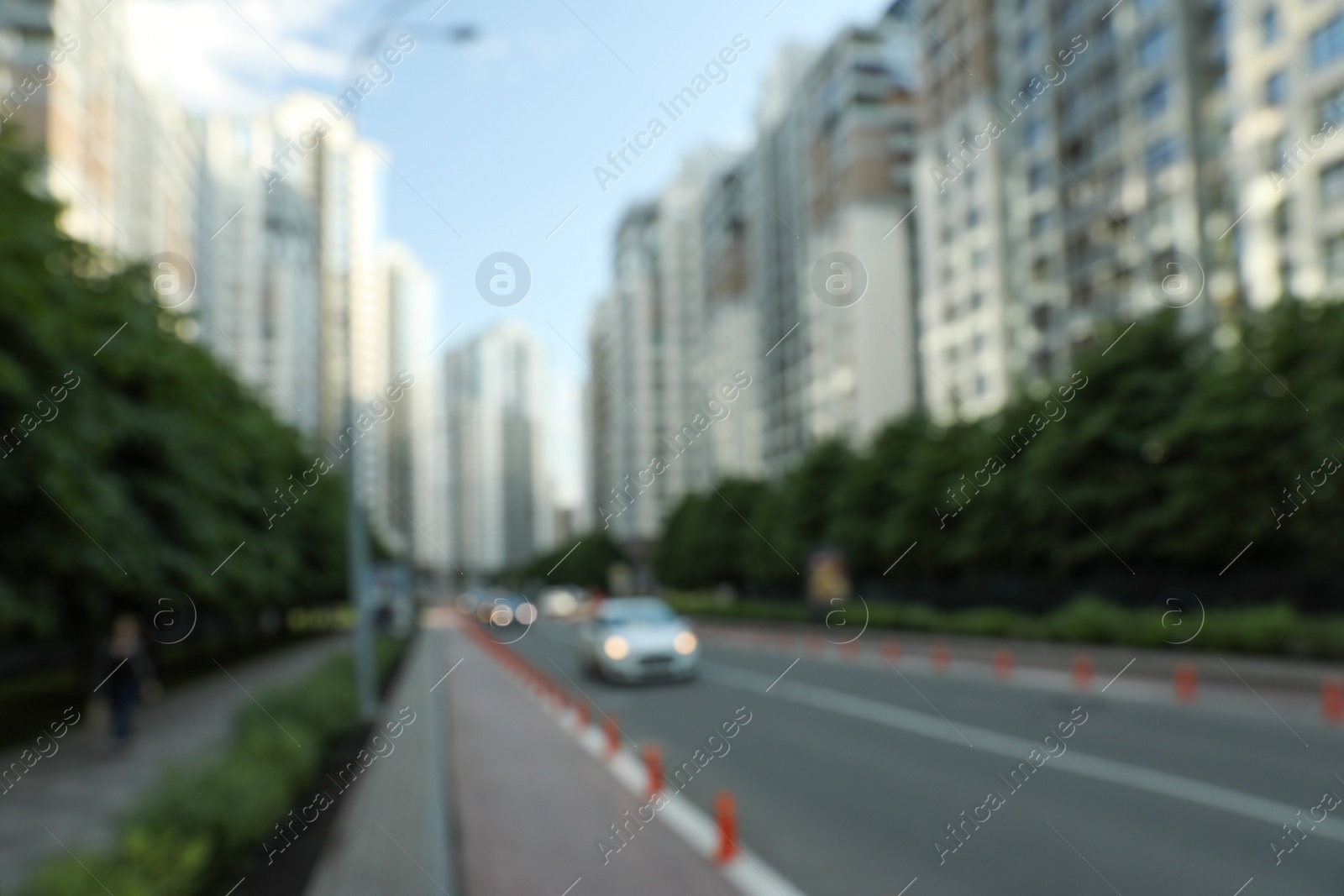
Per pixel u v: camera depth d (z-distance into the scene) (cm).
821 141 7244
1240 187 3669
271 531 2486
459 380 11462
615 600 1945
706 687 1647
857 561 3650
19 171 1090
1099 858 595
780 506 4562
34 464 1109
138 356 1348
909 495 3262
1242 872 565
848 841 650
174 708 1538
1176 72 4022
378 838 609
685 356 10412
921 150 6134
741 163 9081
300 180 9050
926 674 1831
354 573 1273
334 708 895
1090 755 937
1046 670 1825
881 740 1064
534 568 9994
